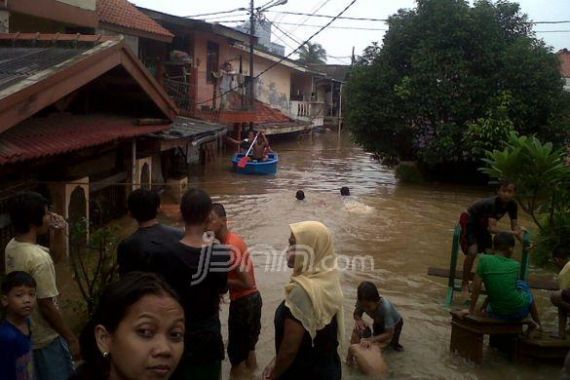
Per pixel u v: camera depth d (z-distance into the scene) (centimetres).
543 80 1908
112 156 1177
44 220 420
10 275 369
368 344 588
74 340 436
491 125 1866
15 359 362
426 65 1945
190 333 387
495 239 607
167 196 1489
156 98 1230
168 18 2284
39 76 755
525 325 665
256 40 2794
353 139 2206
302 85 4488
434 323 721
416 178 2103
